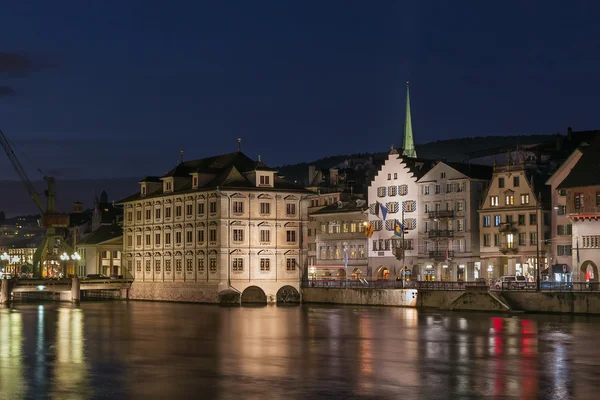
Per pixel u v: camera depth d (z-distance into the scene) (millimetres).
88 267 188500
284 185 146000
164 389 52156
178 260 149375
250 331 87375
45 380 55375
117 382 54594
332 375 57500
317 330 88125
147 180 160500
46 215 188250
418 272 154750
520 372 59219
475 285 114875
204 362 63531
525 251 138000
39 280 140875
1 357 66375
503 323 95000
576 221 120188
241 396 50094
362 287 132375
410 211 156875
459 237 148875
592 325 91688
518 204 139750
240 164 148125
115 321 101125
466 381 55438
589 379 56438
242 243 140375
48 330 88875
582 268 119250
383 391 51781
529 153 152000
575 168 122250
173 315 111500
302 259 144625
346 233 168375
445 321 98438
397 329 89000
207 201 142375
